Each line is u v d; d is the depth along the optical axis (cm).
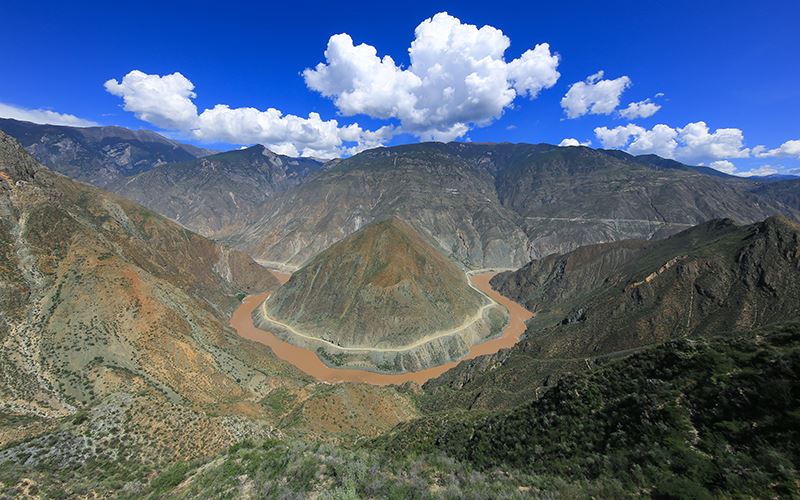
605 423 2127
